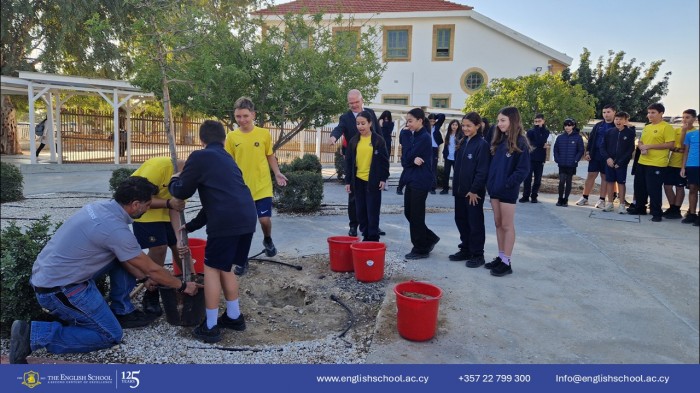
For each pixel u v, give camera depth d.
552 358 3.26
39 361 3.21
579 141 8.99
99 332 3.29
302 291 4.56
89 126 17.39
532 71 23.73
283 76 8.26
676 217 7.95
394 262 5.34
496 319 3.86
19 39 17.48
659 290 4.54
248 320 3.89
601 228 7.13
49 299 3.16
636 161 8.33
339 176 13.16
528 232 6.85
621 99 25.36
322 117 9.03
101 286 3.91
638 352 3.36
